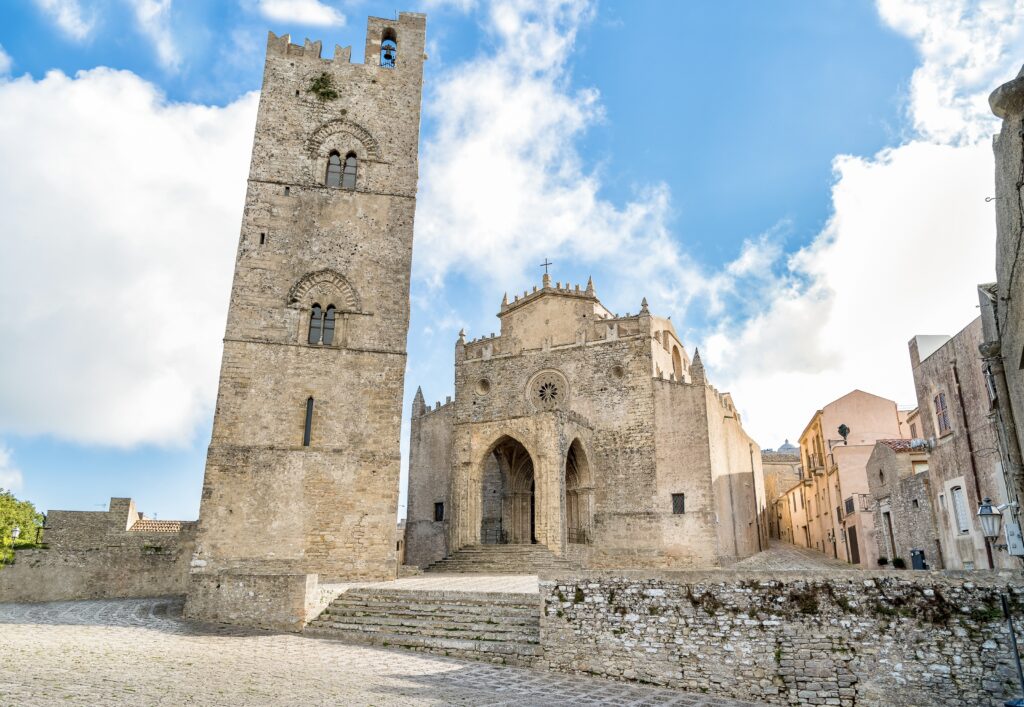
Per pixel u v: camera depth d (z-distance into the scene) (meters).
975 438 26.09
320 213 36.59
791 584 17.20
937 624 15.67
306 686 15.77
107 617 27.62
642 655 18.36
